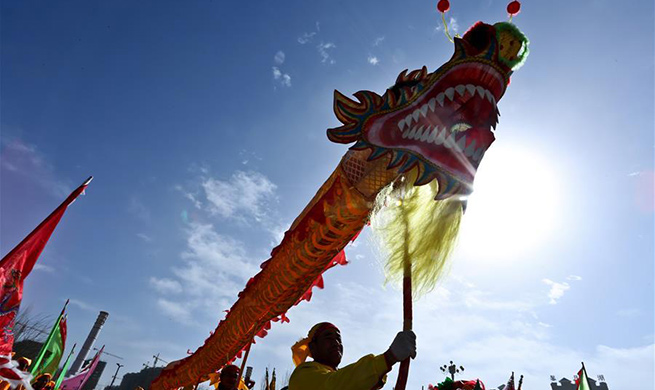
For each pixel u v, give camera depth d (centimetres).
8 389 456
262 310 346
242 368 401
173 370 704
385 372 160
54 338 1046
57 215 512
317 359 239
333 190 237
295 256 279
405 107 195
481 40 201
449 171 183
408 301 170
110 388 6338
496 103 197
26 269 496
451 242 182
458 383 444
